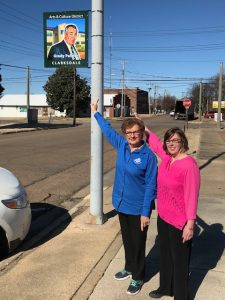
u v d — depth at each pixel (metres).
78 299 2.63
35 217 4.77
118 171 2.74
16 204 3.39
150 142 2.76
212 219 4.47
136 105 80.19
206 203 5.23
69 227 4.12
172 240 2.43
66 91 50.00
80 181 7.04
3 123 31.73
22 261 3.26
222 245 3.64
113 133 2.85
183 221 2.38
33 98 60.72
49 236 3.92
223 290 2.77
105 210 4.76
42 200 5.63
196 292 2.73
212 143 15.90
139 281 2.72
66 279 2.92
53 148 12.47
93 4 3.98
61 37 4.35
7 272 3.05
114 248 3.51
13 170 8.02
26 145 13.36
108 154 11.45
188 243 2.42
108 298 2.65
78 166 8.79
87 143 14.39
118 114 62.47
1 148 12.23
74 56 4.36
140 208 2.69
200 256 3.37
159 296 2.64
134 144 2.65
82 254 3.38
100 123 2.93
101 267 3.11
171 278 2.61
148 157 2.63
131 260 2.85
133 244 2.73
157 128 27.25
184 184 2.34
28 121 31.41
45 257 3.34
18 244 3.48
